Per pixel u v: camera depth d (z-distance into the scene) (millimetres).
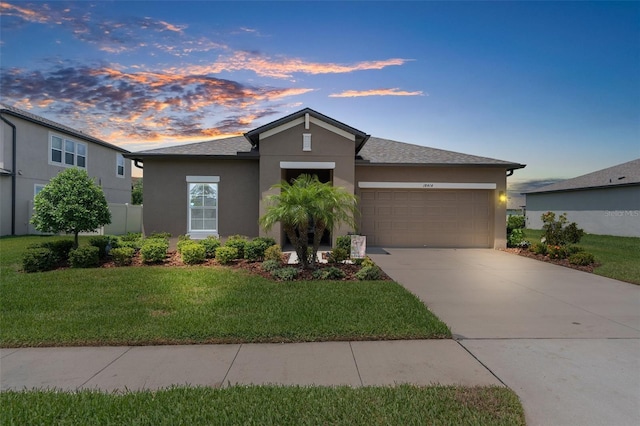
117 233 19969
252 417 2750
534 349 4227
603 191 21953
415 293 6879
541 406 3008
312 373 3592
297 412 2826
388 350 4168
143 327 4688
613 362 3881
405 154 14711
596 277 8453
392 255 11914
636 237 19609
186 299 5938
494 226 13789
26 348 4207
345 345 4309
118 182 25344
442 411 2852
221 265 9219
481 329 4906
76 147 21422
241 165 12930
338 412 2818
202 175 12852
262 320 4941
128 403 2953
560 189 25422
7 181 17266
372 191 13898
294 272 7719
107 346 4277
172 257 10406
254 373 3592
